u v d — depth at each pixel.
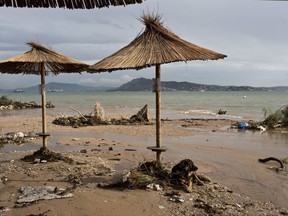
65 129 21.02
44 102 10.66
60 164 9.98
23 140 15.91
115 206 6.43
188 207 6.51
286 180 8.82
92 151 13.02
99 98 92.06
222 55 6.80
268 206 6.83
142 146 14.50
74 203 6.54
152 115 33.03
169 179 7.76
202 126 22.70
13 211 6.17
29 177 8.57
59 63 10.16
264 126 21.30
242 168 10.19
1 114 36.06
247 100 70.88
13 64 10.34
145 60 6.79
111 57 7.31
